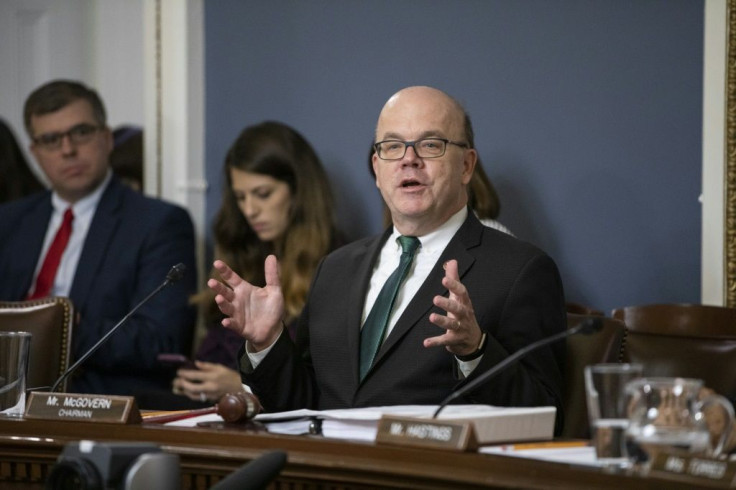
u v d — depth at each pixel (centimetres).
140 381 634
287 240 632
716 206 570
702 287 575
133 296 653
